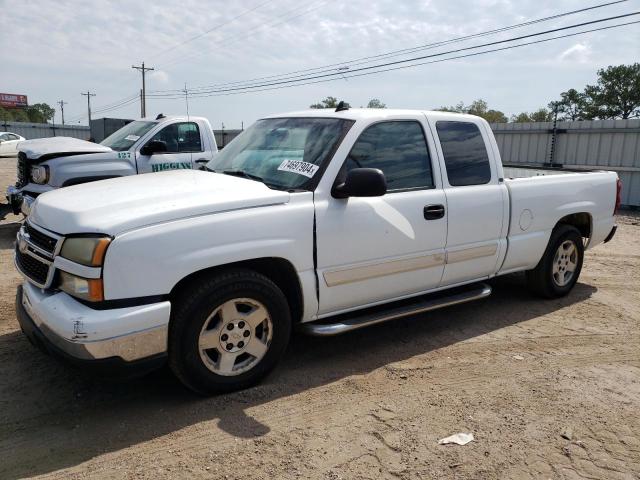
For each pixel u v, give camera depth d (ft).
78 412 11.23
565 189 18.47
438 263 14.90
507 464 9.82
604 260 26.43
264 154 14.35
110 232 10.06
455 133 15.64
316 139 13.69
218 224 11.05
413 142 14.62
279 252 11.84
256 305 11.88
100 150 26.91
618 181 20.84
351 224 12.94
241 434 10.51
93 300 9.98
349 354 14.46
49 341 10.48
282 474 9.36
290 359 14.03
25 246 11.83
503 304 18.94
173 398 11.80
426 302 15.19
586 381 13.17
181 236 10.62
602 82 161.58
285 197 12.10
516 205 16.75
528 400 12.16
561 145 50.67
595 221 19.86
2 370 12.89
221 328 11.45
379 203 13.47
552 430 10.96
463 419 11.28
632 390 12.78
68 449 9.95
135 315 10.12
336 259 12.86
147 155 27.94
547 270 18.71
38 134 150.51
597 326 17.01
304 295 12.53
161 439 10.30
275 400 11.85
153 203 11.02
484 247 16.01
